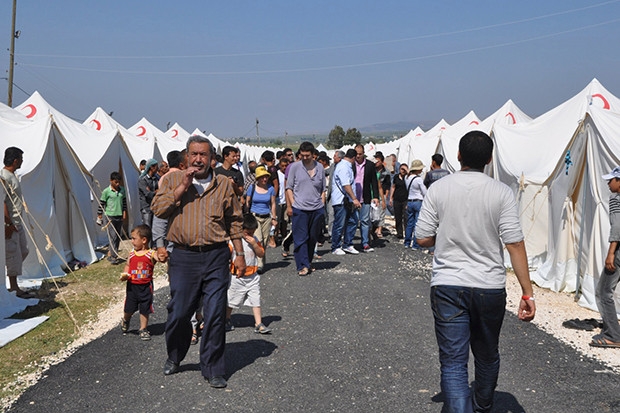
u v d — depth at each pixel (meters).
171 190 5.04
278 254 12.25
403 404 4.71
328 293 8.58
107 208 11.74
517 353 5.90
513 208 3.86
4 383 5.22
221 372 5.12
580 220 8.66
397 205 14.55
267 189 10.22
